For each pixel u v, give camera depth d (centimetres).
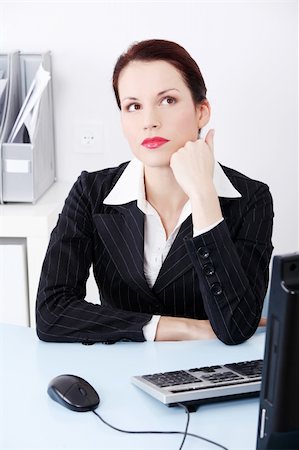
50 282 192
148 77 179
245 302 180
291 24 298
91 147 308
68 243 198
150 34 299
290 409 117
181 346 177
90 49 300
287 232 315
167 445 132
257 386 149
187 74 182
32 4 298
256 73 301
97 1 297
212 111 305
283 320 113
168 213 194
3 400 150
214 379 151
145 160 184
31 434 136
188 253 184
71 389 146
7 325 192
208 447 131
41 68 279
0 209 275
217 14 297
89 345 179
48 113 299
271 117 305
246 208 198
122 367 165
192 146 183
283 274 113
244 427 138
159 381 151
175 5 297
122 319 181
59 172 312
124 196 197
